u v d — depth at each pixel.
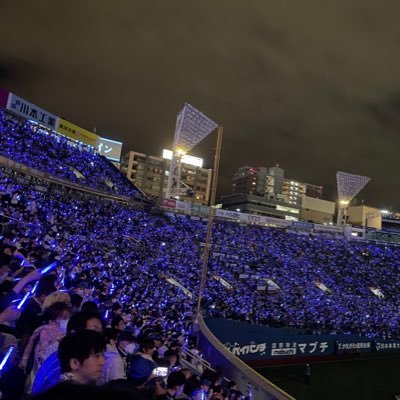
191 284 44.16
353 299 59.66
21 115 53.66
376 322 53.62
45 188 48.19
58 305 5.64
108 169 66.69
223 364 23.38
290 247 72.62
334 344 45.47
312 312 49.72
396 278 72.94
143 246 49.28
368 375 41.56
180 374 6.79
